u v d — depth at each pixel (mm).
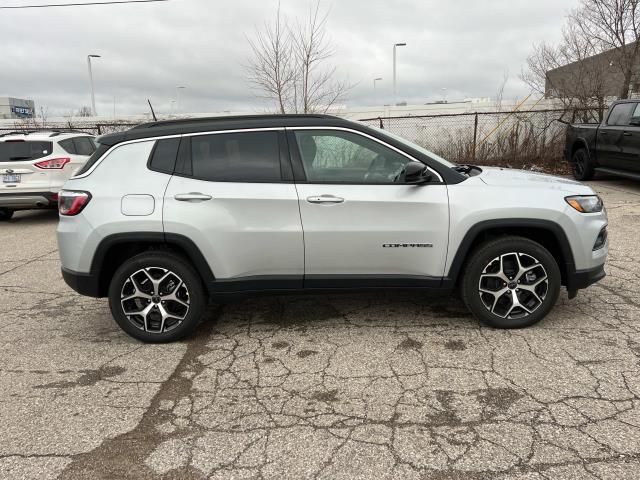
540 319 3988
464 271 3951
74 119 18141
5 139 9016
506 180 4004
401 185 3832
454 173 3904
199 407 3070
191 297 3939
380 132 3947
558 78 15742
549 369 3359
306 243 3811
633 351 3568
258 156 3877
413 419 2865
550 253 3908
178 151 3900
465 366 3447
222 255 3826
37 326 4473
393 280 3916
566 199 3852
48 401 3182
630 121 9797
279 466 2512
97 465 2561
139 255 3902
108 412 3041
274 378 3395
